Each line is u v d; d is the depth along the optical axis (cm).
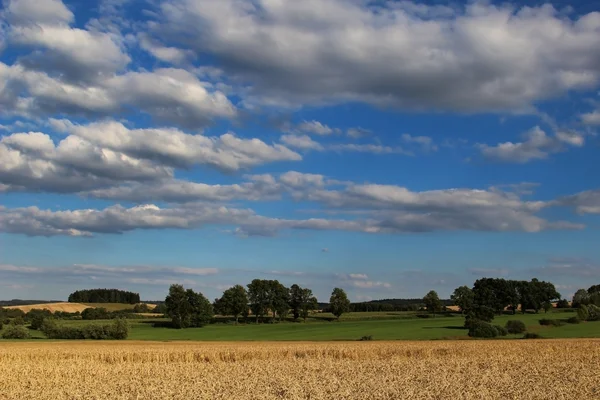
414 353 6191
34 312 17788
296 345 7462
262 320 17112
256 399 3206
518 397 3225
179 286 14975
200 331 13438
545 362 5203
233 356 6066
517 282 17875
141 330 13912
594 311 14125
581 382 3806
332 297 17662
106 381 4003
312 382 3862
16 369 4506
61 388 3641
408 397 3225
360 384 3750
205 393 3309
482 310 13500
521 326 10888
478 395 3275
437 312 19750
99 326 11131
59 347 7275
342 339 10325
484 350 6309
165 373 4488
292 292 17338
